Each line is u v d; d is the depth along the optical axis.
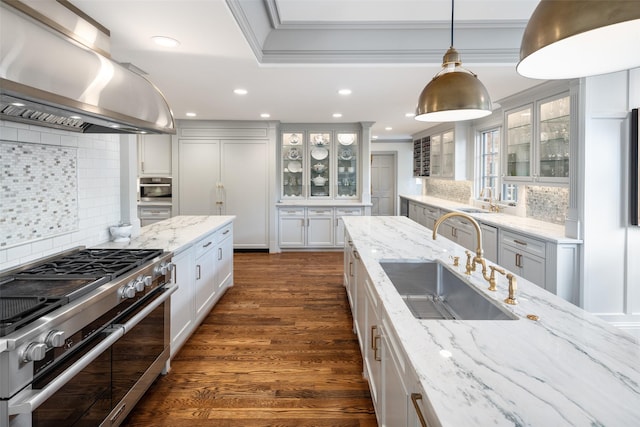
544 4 0.83
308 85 3.66
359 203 6.21
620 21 0.70
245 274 4.82
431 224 6.08
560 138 3.35
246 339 2.87
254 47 2.70
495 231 3.96
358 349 2.70
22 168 1.80
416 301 2.10
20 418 1.11
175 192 5.99
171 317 2.38
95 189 2.43
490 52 2.99
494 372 0.87
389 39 3.00
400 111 5.10
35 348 1.11
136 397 1.83
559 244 2.95
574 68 1.04
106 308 1.52
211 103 4.56
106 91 1.60
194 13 2.06
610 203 2.91
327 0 2.58
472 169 5.64
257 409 1.98
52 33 1.43
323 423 1.88
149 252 2.13
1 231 1.68
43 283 1.52
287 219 6.18
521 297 1.42
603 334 1.08
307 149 6.36
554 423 0.68
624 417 0.70
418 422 0.95
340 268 5.15
